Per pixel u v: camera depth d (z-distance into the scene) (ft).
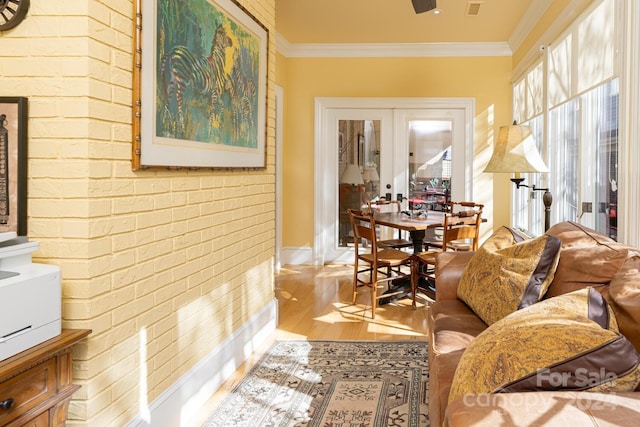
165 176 6.48
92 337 5.00
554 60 12.27
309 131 19.08
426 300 14.05
